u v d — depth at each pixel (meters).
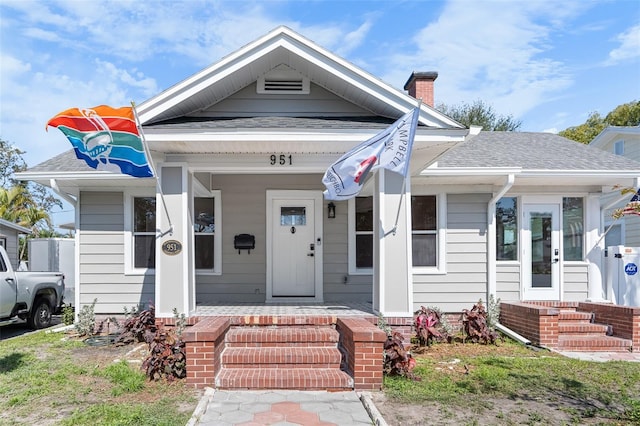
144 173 6.51
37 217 21.67
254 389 5.53
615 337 8.14
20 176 8.72
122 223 9.53
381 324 6.98
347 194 6.53
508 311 9.08
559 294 9.94
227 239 9.86
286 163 7.52
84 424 4.36
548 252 10.02
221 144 6.82
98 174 8.76
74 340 8.51
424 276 9.52
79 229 9.48
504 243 10.07
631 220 16.02
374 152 6.33
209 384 5.51
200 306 8.70
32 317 10.81
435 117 6.92
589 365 6.73
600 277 10.01
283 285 9.88
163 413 4.65
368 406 4.85
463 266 9.56
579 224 10.17
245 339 6.49
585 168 9.29
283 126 6.73
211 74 6.93
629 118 28.31
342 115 7.91
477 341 8.24
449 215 9.61
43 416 4.64
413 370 6.26
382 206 7.36
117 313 9.43
